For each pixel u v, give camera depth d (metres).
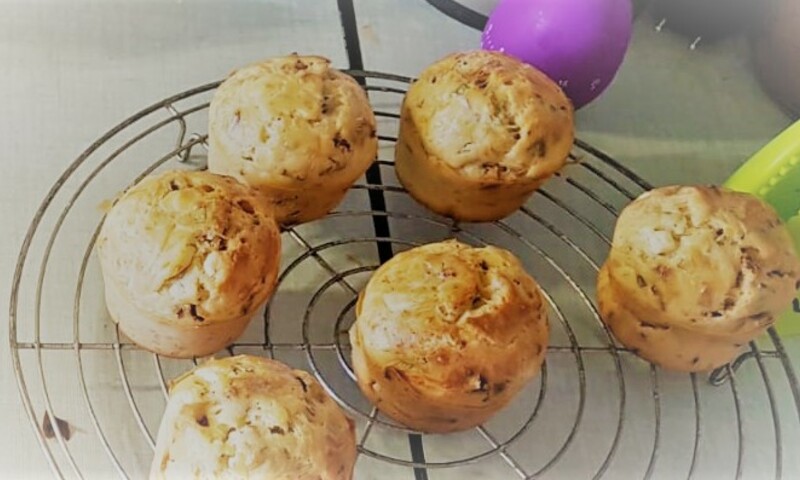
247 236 0.28
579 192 0.38
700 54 0.43
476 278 0.29
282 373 0.27
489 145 0.32
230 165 0.31
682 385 0.34
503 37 0.37
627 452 0.32
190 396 0.26
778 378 0.34
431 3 0.42
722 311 0.30
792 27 0.40
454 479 0.30
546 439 0.32
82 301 0.32
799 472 0.32
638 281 0.31
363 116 0.32
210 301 0.28
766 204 0.32
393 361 0.28
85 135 0.35
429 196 0.34
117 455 0.29
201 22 0.39
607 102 0.41
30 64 0.37
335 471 0.26
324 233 0.35
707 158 0.40
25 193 0.33
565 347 0.33
